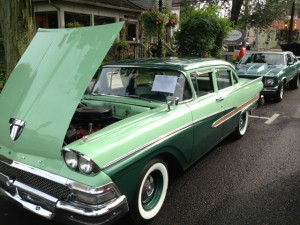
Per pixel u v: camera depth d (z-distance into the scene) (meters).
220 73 4.52
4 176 2.82
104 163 2.35
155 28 10.49
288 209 3.31
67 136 2.82
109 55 11.88
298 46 16.78
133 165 2.64
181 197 3.56
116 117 3.56
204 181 3.96
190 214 3.22
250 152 4.99
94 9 13.82
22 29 5.68
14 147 2.70
